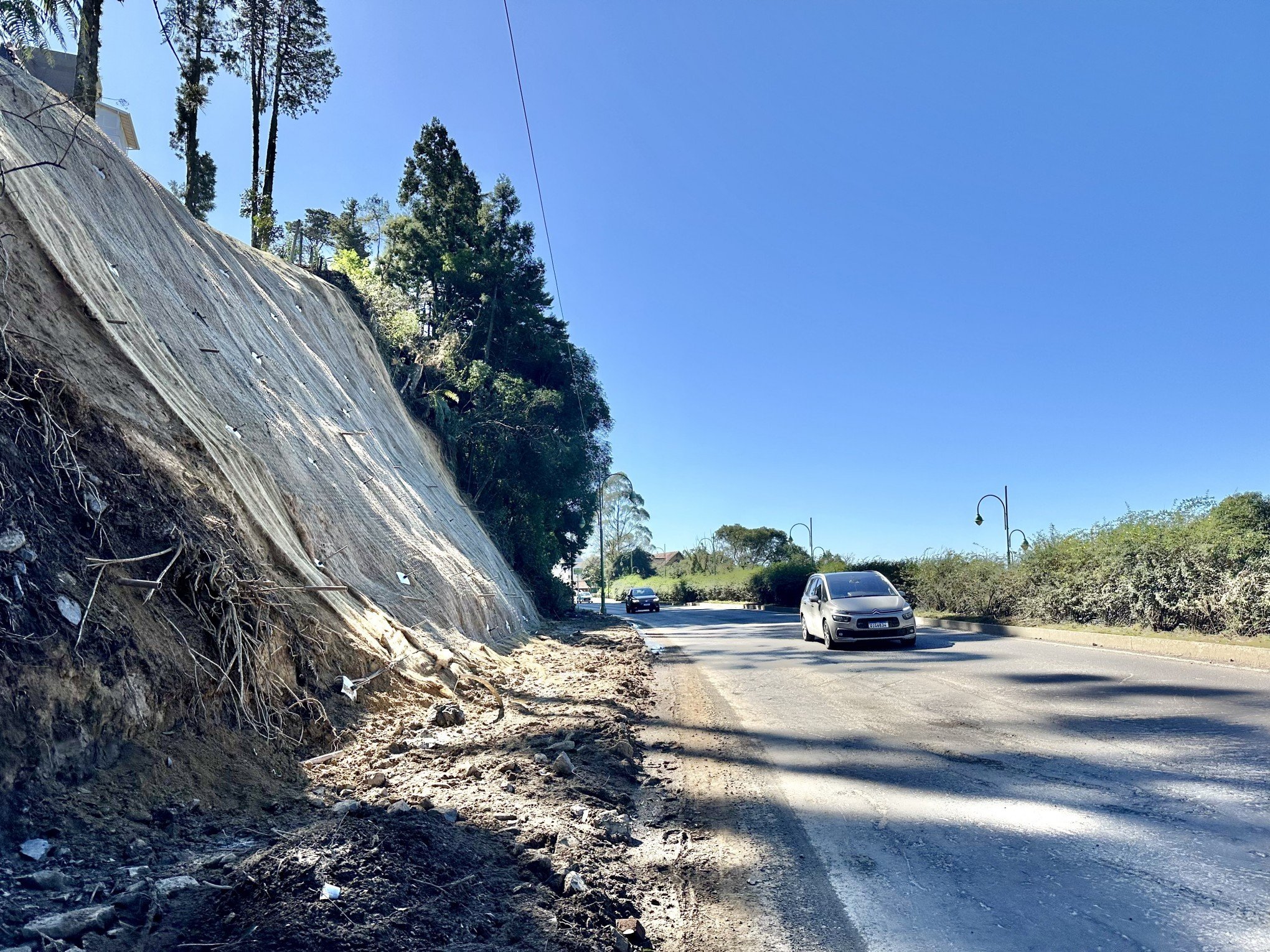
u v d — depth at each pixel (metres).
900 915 3.69
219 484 8.34
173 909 3.13
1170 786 5.36
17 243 8.20
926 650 14.66
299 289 21.16
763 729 8.19
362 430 18.44
